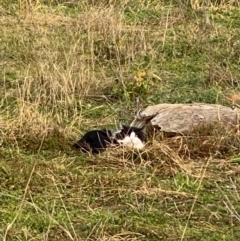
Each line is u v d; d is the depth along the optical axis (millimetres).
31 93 17297
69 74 17812
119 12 23000
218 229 11914
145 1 24875
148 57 19750
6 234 11344
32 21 22859
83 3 24469
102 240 11391
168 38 21797
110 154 14398
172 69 19844
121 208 12516
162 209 12523
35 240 11438
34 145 14852
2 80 18250
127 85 18016
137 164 14078
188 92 18047
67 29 21922
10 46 20656
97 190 13117
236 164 14242
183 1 24891
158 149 14383
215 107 15867
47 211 12250
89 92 17906
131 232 11664
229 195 13008
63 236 11594
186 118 15359
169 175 13742
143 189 13086
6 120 15789
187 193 13039
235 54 20719
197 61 20453
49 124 15570
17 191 12992
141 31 21312
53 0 24906
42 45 20547
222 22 23703
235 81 18906
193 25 22781
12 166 13734
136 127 15180
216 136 14875
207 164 13898
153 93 18016
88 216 12195
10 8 23938
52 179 13328
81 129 15922
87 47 20703
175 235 11680
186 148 14539
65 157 14406
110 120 16391
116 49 20312
